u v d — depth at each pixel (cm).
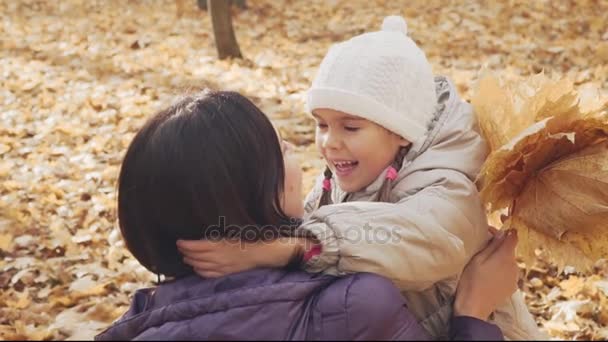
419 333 202
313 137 697
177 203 206
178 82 872
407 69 257
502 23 1077
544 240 247
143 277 469
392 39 263
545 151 246
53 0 1337
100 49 1035
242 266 211
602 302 437
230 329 194
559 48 939
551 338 410
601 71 827
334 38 1091
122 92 845
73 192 600
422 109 262
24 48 1039
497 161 233
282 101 797
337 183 287
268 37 1103
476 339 209
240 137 206
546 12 1102
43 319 423
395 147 264
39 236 522
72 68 945
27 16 1236
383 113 252
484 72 271
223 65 940
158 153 206
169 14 1246
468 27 1078
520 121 248
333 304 196
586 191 241
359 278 203
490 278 241
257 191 208
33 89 858
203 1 1258
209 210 205
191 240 212
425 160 253
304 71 916
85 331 405
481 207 247
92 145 694
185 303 201
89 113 780
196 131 205
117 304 439
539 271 479
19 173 637
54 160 668
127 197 213
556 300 452
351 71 254
